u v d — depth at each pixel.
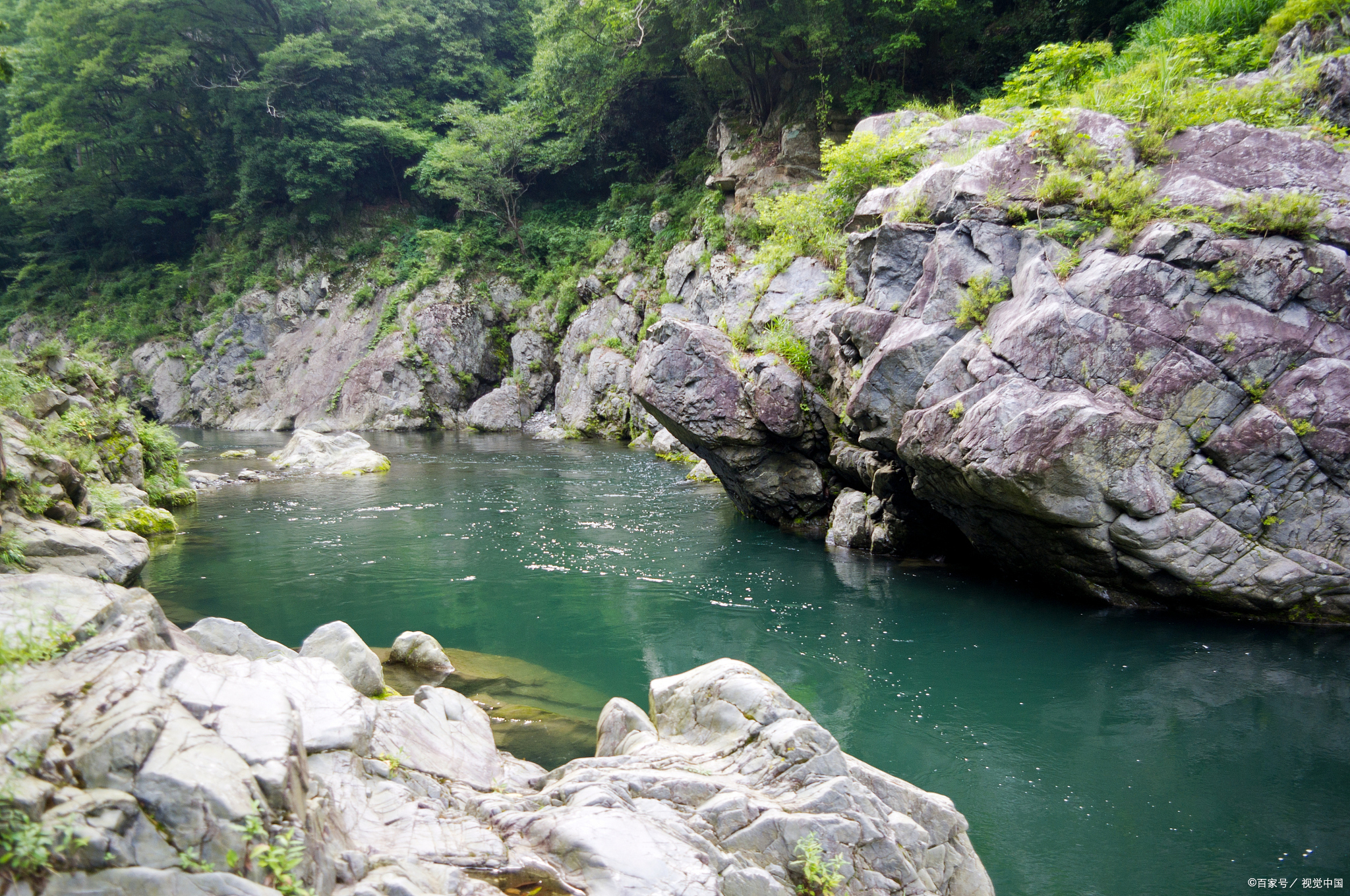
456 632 8.39
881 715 6.41
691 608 9.11
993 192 9.45
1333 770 5.48
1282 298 7.64
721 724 4.55
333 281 38.06
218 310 39.09
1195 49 11.00
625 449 24.12
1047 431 7.79
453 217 39.88
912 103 18.52
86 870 2.48
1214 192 8.27
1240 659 7.28
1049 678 7.05
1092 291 8.16
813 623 8.56
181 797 2.65
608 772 4.05
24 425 11.07
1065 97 12.71
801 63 23.73
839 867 3.55
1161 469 7.77
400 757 4.30
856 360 11.05
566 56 30.17
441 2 41.25
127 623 3.74
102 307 42.41
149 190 43.47
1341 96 9.09
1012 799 5.21
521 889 3.23
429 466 21.00
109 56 38.34
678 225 28.02
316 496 16.62
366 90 39.66
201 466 21.94
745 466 12.53
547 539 12.54
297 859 2.73
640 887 3.23
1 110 43.75
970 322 9.19
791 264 13.91
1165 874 4.45
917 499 10.71
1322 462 7.46
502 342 34.62
